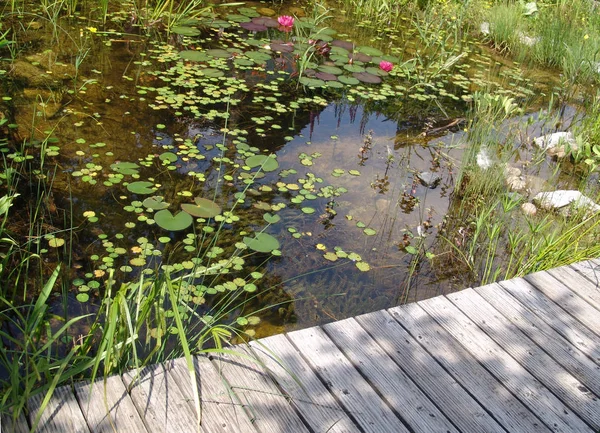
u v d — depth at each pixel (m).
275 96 4.88
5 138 3.70
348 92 5.20
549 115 5.14
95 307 2.68
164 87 4.64
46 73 4.55
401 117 4.93
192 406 1.94
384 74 5.57
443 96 5.40
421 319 2.49
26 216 3.14
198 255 3.01
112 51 5.10
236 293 2.88
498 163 4.26
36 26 5.26
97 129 3.97
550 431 2.05
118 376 2.01
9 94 4.19
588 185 4.34
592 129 4.94
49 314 2.35
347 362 2.21
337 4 7.29
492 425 2.04
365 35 6.50
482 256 3.43
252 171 3.83
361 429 1.95
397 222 3.58
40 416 1.77
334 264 3.16
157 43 5.40
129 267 2.90
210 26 5.95
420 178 4.03
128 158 3.73
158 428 1.85
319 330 2.35
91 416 1.85
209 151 3.95
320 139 4.38
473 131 4.71
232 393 2.00
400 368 2.22
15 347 2.40
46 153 3.63
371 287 3.05
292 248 3.23
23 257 2.87
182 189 3.53
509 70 6.20
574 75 6.01
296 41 5.91
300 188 3.73
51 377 2.05
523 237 3.40
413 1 7.33
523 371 2.29
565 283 2.85
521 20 7.08
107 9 5.90
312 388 2.08
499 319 2.55
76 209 3.24
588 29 6.84
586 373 2.33
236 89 4.83
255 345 2.23
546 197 3.98
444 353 2.32
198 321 2.68
